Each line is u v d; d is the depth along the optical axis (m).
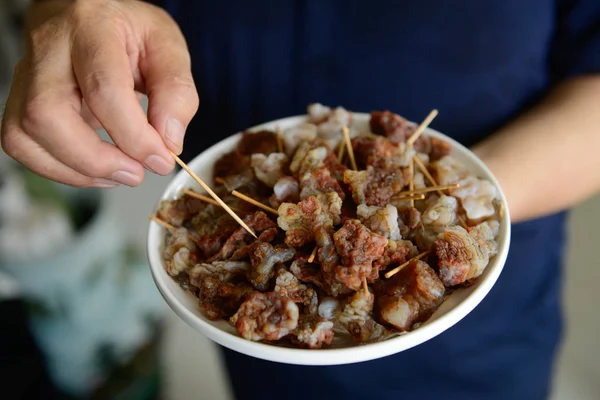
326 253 0.26
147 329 0.62
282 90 0.43
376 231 0.27
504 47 0.40
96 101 0.26
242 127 0.45
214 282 0.27
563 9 0.41
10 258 0.53
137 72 0.32
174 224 0.31
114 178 0.27
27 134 0.27
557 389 0.64
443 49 0.40
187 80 0.29
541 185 0.35
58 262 0.53
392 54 0.41
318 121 0.35
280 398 0.49
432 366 0.45
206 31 0.43
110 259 0.58
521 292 0.44
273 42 0.42
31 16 0.41
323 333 0.25
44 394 0.59
